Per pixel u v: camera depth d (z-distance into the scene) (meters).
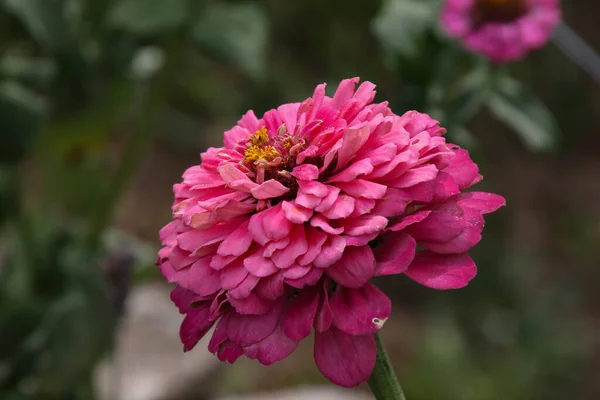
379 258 0.33
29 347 0.65
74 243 0.69
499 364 1.10
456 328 1.16
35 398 0.67
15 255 0.71
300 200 0.33
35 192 1.13
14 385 0.66
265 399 0.90
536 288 1.28
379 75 1.55
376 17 0.60
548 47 1.63
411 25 0.58
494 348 1.15
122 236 0.76
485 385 1.05
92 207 0.75
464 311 1.23
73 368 0.66
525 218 1.45
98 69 0.69
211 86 1.55
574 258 1.36
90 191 0.75
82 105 0.68
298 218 0.33
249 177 0.36
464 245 0.34
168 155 1.48
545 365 1.10
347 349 0.33
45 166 0.74
